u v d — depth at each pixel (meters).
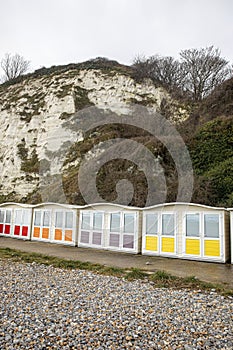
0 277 7.71
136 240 13.06
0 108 41.44
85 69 44.62
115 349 3.99
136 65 46.91
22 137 35.84
